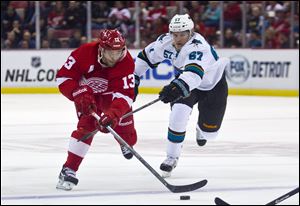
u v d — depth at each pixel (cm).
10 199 1016
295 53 2948
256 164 1381
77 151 1099
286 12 3108
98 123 1055
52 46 3222
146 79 3111
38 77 3167
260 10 3108
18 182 1172
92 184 1157
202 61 1160
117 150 1559
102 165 1365
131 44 3234
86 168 1328
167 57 1234
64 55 3155
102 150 1557
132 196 1046
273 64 2980
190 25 1173
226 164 1382
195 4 3195
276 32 3094
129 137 1181
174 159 1233
